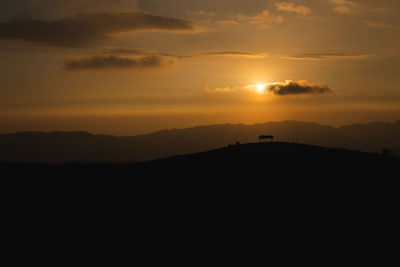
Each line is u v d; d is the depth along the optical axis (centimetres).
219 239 3431
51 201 4519
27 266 2928
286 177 5891
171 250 3216
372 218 3881
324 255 3089
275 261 3005
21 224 3784
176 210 4225
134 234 3562
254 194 4834
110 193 4916
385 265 2911
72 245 3309
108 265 2961
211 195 4803
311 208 4234
